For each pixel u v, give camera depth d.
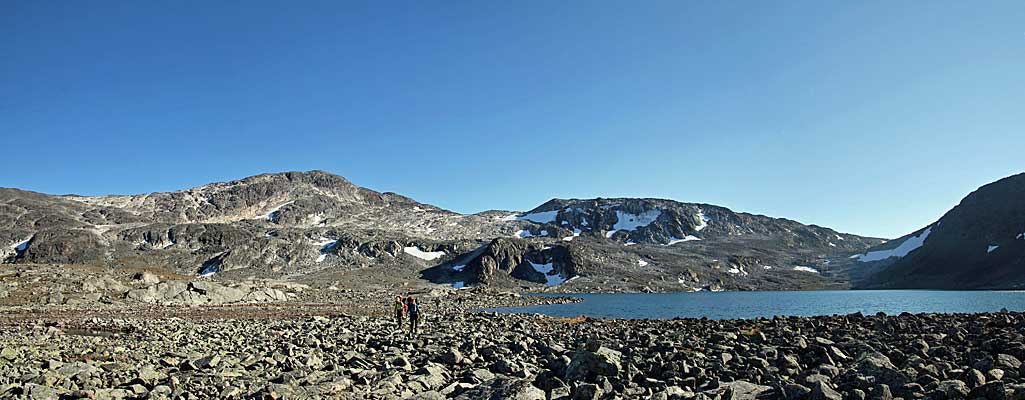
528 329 37.38
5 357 21.03
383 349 26.27
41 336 31.03
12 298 64.69
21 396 14.33
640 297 146.12
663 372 17.78
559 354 23.09
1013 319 31.03
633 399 14.47
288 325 40.69
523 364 20.52
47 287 72.38
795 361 18.91
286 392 15.09
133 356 22.72
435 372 18.69
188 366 19.92
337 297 110.31
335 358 22.41
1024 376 14.88
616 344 26.03
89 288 75.31
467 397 15.24
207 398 15.02
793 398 14.20
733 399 14.38
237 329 36.78
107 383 16.81
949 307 77.69
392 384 16.50
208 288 84.38
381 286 182.88
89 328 37.56
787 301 108.75
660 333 31.45
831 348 20.45
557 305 101.12
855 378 14.98
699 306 92.94
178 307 67.75
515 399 14.43
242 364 20.59
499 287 196.12
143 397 14.75
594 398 14.48
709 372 17.89
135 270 103.75
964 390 12.95
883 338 25.08
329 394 15.49
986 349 20.38
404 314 58.72
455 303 104.62
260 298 91.94
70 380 16.50
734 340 26.20
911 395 13.36
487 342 27.53
